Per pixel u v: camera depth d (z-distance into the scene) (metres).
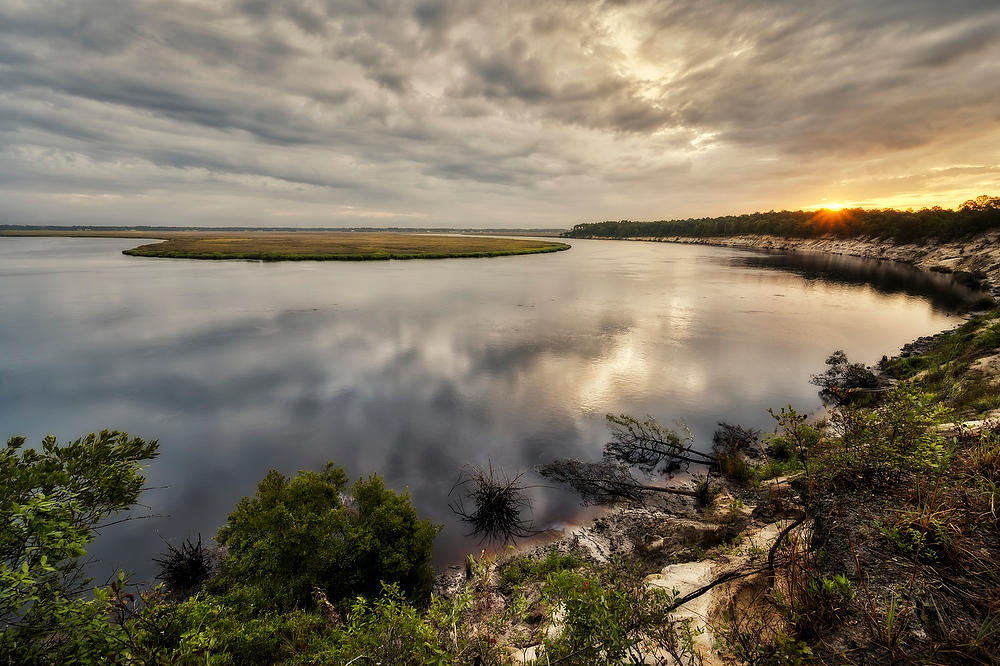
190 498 13.48
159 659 3.75
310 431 17.83
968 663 3.19
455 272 74.50
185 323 35.56
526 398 20.73
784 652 3.46
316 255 96.88
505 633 6.61
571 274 71.81
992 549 4.05
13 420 19.00
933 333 31.86
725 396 20.48
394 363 26.11
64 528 3.64
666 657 4.18
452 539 11.30
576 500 12.77
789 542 5.25
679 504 12.20
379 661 4.05
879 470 5.48
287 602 7.63
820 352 27.44
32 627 3.42
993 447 5.36
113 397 21.33
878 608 3.82
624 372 24.06
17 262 85.62
